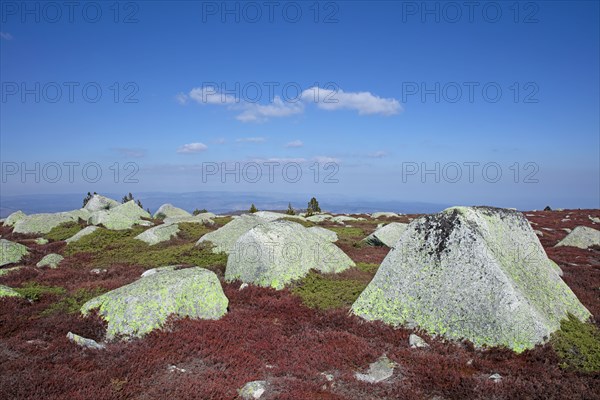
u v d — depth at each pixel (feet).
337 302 69.05
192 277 61.72
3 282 82.07
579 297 73.26
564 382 41.50
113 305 56.75
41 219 163.53
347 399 37.93
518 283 55.36
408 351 48.60
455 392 39.29
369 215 310.86
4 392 36.01
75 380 39.17
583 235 148.66
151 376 41.42
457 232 58.18
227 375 42.11
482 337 50.39
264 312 64.69
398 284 59.88
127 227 154.71
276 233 85.15
